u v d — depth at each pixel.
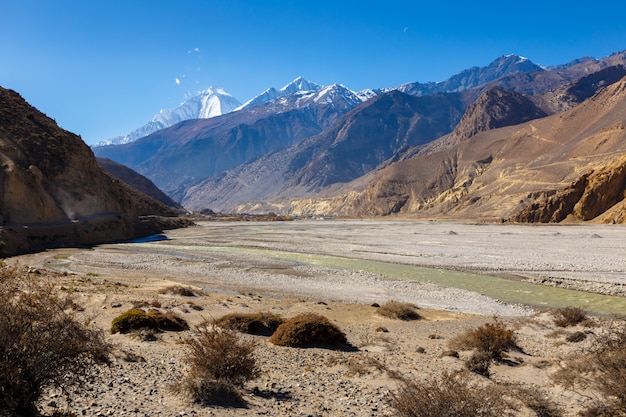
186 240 75.88
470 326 21.41
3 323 6.16
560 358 13.97
